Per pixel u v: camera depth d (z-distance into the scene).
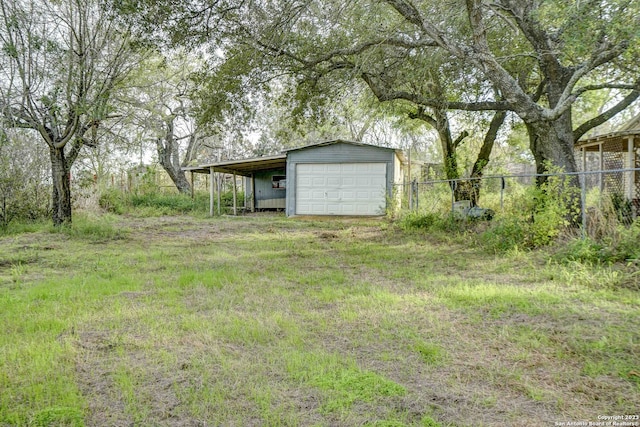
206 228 12.88
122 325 3.78
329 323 3.82
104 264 6.79
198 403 2.42
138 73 12.16
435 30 7.78
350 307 4.31
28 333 3.53
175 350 3.20
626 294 4.52
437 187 13.29
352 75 9.92
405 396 2.50
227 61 10.03
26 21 8.83
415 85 11.20
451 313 4.08
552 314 3.96
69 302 4.51
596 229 6.53
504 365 2.92
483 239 8.25
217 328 3.66
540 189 7.54
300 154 16.53
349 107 14.09
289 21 8.69
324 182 16.42
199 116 11.02
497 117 13.78
